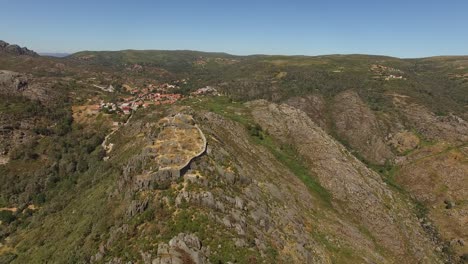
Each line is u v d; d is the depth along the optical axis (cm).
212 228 5366
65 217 8262
